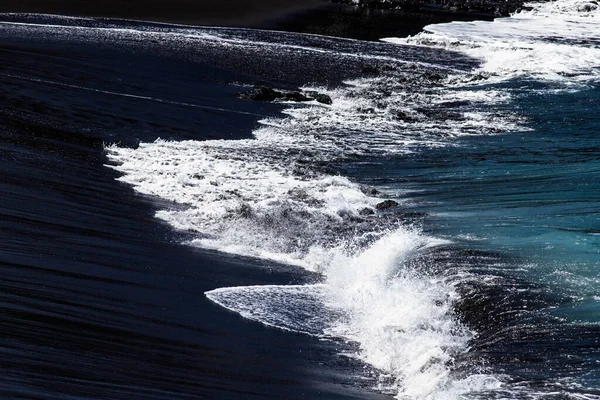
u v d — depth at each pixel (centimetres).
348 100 4394
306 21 7625
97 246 1922
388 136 3572
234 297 1723
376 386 1353
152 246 2020
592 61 5644
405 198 2569
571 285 1653
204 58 5234
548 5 9581
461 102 4362
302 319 1642
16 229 1917
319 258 2027
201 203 2436
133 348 1355
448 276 1741
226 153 3084
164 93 4059
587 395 1205
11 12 6712
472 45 6500
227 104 4019
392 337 1515
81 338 1353
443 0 9850
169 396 1184
